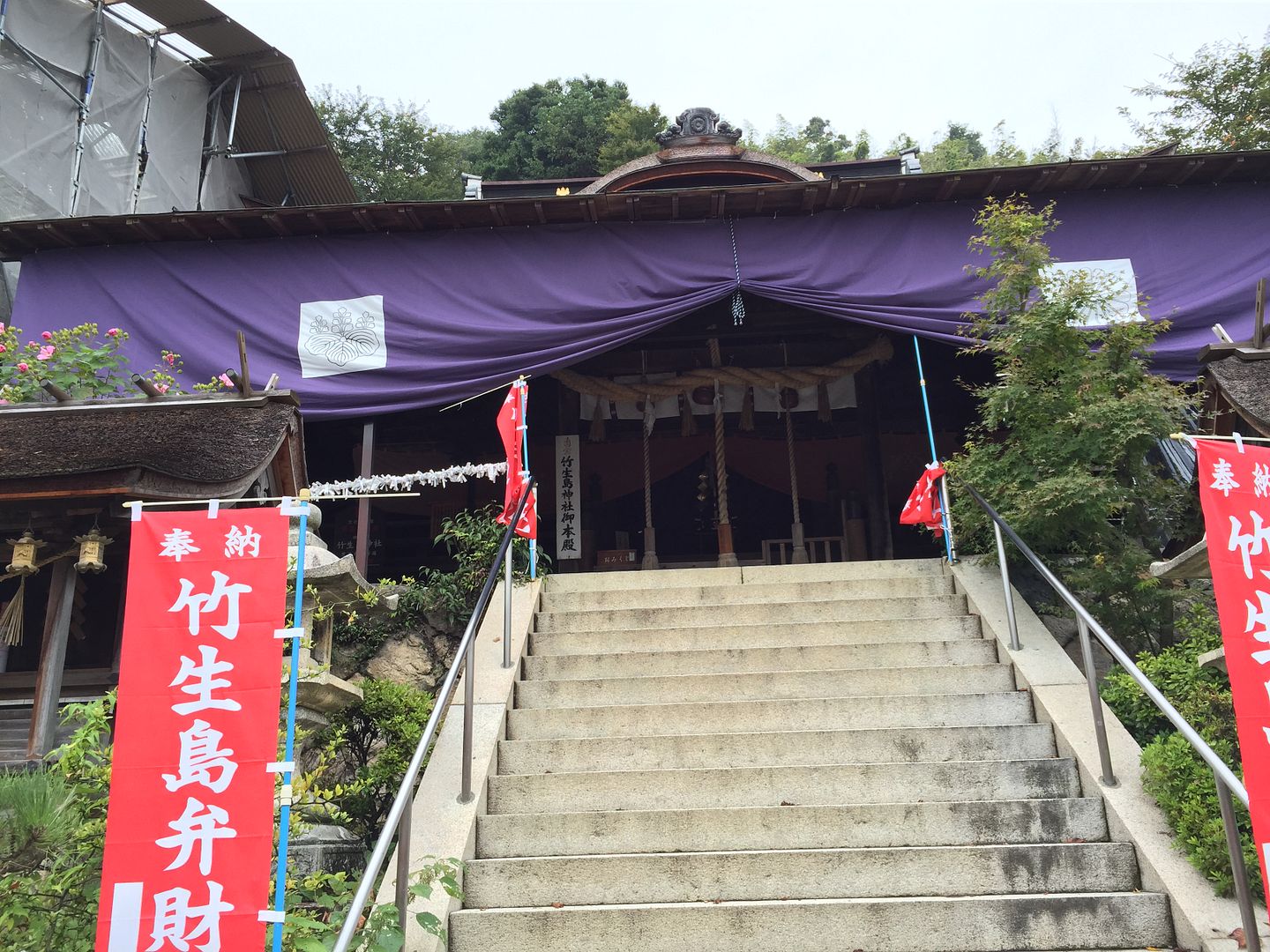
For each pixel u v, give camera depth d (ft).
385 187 74.64
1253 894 13.14
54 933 11.94
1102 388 23.68
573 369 40.93
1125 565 21.94
